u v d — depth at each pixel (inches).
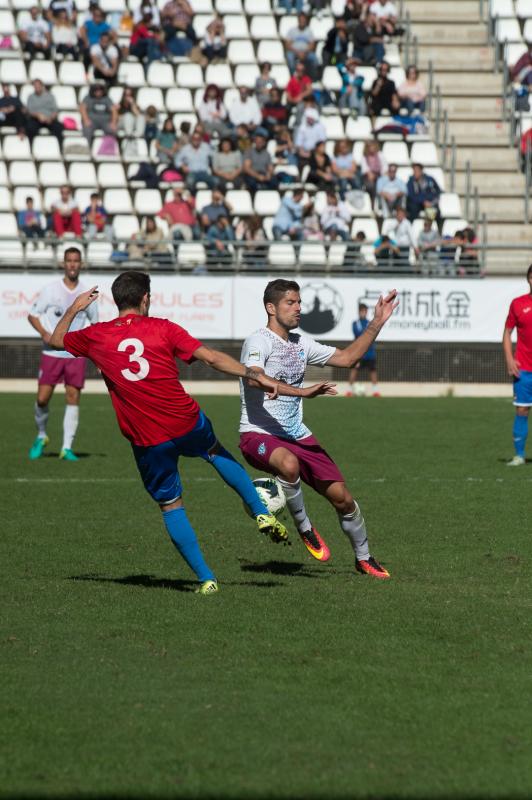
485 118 3120.1
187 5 3154.5
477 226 2733.8
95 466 1330.0
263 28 3289.9
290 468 732.0
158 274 2471.7
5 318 2391.7
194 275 2440.9
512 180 2962.6
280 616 646.5
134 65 3122.5
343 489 749.3
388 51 3277.6
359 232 2578.7
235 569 789.9
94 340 676.1
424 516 1007.6
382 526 958.4
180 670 545.3
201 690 515.5
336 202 2659.9
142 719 477.7
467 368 2460.6
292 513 763.4
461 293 2450.8
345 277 2461.9
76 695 507.8
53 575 762.2
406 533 926.4
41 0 3225.9
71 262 1344.7
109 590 713.0
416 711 490.6
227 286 2432.3
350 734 462.9
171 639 597.9
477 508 1050.1
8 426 1750.7
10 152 2834.6
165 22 3142.2
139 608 663.1
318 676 537.6
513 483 1210.6
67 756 438.3
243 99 2947.8
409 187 2736.2
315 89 3051.2
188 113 3004.4
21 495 1112.8
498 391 2450.8
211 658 564.7
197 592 706.8
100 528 941.8
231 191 2773.1
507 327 1366.9
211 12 3304.6
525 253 2738.7
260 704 496.7
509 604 684.7
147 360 671.1
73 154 2854.3
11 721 475.2
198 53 3225.9
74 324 1352.1
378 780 417.1
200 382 2447.1
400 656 572.1
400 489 1163.9
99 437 1636.3
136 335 674.8
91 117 2886.3
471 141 3051.2
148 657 565.9
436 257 2524.6
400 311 2443.4
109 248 2586.1
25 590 712.4
